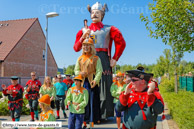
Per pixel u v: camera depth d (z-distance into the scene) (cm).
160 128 641
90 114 611
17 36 2795
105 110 688
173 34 938
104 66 708
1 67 2480
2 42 2706
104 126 684
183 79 2081
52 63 3672
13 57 2634
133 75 335
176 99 1187
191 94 1427
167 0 877
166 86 1994
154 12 963
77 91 524
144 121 329
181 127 577
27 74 2931
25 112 929
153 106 319
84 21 746
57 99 840
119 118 607
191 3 877
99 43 716
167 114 867
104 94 693
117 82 651
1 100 1012
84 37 689
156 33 994
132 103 341
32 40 3055
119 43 729
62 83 860
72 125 523
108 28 733
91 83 617
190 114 671
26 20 3111
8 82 2030
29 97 760
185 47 922
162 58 2902
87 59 627
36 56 3173
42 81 2500
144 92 336
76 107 515
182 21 884
